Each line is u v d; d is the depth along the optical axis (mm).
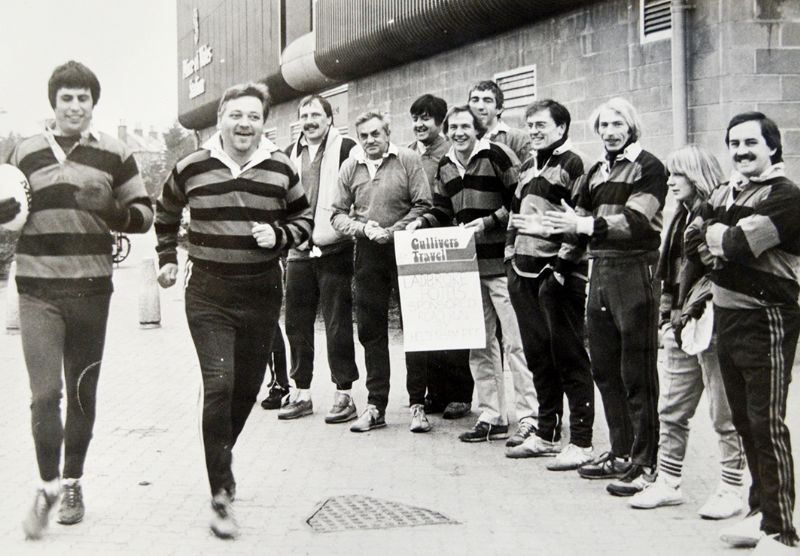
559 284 5352
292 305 6902
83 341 4512
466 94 11688
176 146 12898
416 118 6859
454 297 6074
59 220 4398
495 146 6074
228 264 4512
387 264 6484
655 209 4730
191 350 10078
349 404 6773
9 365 9219
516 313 5656
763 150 3902
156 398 7609
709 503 4570
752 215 3877
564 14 9609
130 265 19172
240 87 4543
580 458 5430
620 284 4836
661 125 8414
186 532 4480
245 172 4531
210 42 16125
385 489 5141
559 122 5410
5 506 4871
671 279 4656
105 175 4492
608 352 5039
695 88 7957
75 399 4555
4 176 4297
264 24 16359
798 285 3979
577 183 5262
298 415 6898
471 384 6863
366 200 6430
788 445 3941
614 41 8922
